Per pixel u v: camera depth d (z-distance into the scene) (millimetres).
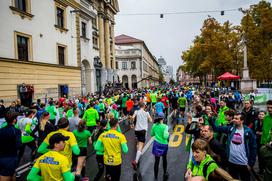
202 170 3117
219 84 37719
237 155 4488
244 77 28375
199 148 3176
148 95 20266
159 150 6125
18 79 16406
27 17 17516
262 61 31359
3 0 15312
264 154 3814
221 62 34656
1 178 4648
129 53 66750
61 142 3430
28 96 16500
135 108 13633
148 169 7000
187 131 5637
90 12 29672
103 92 28328
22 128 7406
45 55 19688
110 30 41188
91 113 9500
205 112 6121
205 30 35562
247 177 4504
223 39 34969
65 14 23016
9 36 15750
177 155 8281
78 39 25359
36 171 3350
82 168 6012
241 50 34750
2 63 15000
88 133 5859
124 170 6918
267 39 32188
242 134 4504
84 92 26953
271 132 4902
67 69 22938
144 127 8039
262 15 31875
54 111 11273
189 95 22828
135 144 9977
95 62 30656
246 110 6926
